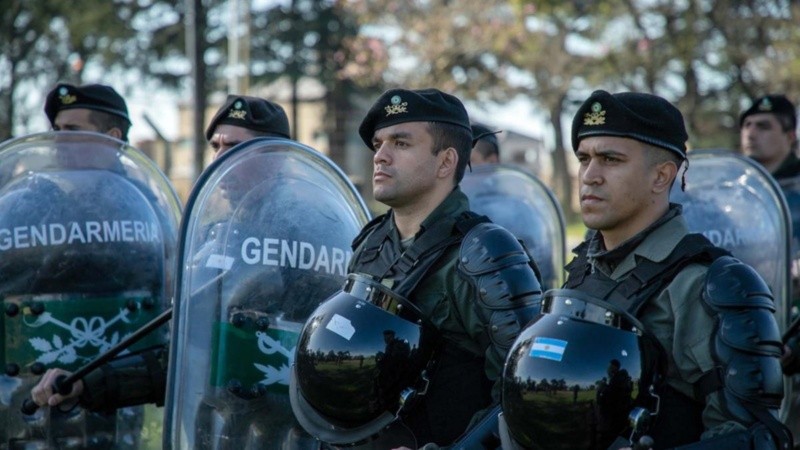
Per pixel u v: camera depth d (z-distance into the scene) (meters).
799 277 10.41
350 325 6.26
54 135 8.45
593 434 5.31
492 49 51.25
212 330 7.11
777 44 42.12
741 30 43.75
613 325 5.39
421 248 6.49
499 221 11.67
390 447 6.41
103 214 8.38
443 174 6.68
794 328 8.50
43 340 8.14
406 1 50.22
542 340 5.43
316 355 6.29
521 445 5.59
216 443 7.09
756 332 5.27
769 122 11.73
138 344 8.47
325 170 7.77
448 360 6.41
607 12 47.34
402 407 6.31
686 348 5.42
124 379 8.05
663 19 47.09
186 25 54.59
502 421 5.76
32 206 8.21
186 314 7.02
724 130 47.88
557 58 51.44
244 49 46.81
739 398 5.23
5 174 8.27
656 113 5.62
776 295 9.34
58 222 8.23
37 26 51.88
